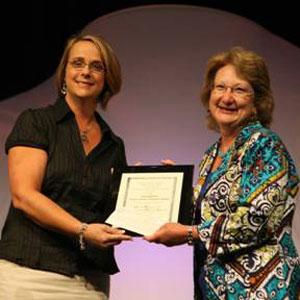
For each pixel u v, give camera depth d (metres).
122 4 5.50
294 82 5.35
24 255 2.70
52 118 2.85
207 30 5.59
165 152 5.46
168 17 5.65
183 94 5.55
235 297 2.48
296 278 2.50
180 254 5.25
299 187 2.71
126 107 5.62
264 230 2.48
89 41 2.93
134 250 5.31
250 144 2.56
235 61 2.69
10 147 2.79
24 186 2.69
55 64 5.53
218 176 2.62
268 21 5.20
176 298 5.20
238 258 2.51
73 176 2.78
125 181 2.83
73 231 2.62
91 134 2.93
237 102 2.66
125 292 5.28
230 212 2.53
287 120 5.29
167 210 2.69
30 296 2.66
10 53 5.50
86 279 2.79
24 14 5.34
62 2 5.29
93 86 2.88
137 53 5.66
